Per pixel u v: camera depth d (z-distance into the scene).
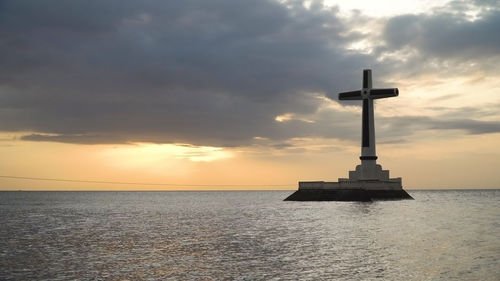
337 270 37.06
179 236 60.81
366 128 142.75
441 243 51.19
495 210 116.12
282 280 34.06
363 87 143.25
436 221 79.44
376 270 36.78
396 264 39.03
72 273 37.00
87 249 49.38
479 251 45.25
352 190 144.12
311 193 153.25
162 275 36.09
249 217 95.31
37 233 65.56
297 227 71.00
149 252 47.00
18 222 86.38
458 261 39.97
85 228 73.19
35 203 188.25
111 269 38.41
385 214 95.75
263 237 58.75
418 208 120.31
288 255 44.28
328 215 94.38
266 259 42.28
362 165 144.12
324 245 50.69
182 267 39.03
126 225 78.56
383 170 150.25
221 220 88.19
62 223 83.81
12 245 52.81
